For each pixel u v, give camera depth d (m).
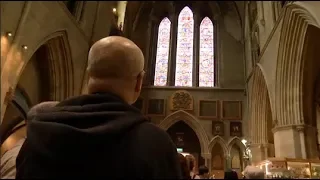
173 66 23.56
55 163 1.19
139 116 1.38
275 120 13.34
